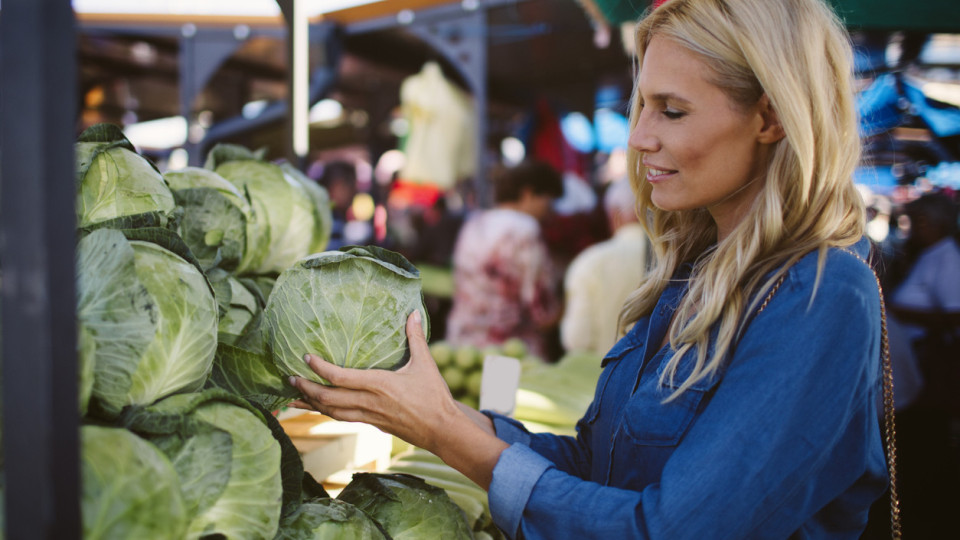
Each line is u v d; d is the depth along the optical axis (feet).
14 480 2.00
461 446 3.68
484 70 14.39
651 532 3.10
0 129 1.95
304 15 7.48
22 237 1.94
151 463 2.65
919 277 13.89
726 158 3.53
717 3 3.41
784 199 3.47
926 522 11.37
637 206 4.66
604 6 9.70
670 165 3.61
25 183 1.93
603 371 4.46
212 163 5.71
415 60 17.35
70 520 2.03
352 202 20.79
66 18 1.98
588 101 19.33
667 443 3.53
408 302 3.82
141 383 2.98
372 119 19.35
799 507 3.16
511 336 16.15
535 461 3.59
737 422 3.08
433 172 16.76
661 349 3.96
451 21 14.12
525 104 19.45
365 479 4.23
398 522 4.00
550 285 16.78
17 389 1.97
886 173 15.34
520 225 15.90
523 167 16.17
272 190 5.63
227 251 4.58
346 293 3.66
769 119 3.47
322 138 22.09
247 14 13.61
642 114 3.75
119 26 13.88
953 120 13.41
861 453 3.26
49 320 1.94
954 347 13.41
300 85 7.45
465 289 16.17
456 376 10.71
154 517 2.56
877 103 13.32
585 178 19.76
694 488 3.06
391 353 3.72
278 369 3.82
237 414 3.17
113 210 3.68
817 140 3.37
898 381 12.17
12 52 1.92
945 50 12.70
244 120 14.26
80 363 2.70
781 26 3.30
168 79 16.71
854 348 3.10
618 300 13.96
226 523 2.99
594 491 3.39
